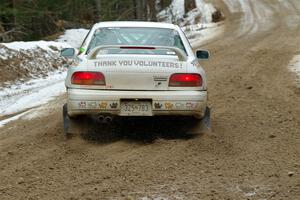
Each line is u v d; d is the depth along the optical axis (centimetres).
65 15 4256
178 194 604
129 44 874
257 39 3023
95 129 869
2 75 1808
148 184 641
